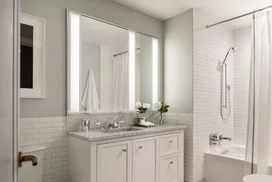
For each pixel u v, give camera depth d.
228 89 3.52
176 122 3.01
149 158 2.31
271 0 2.60
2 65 0.37
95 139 1.83
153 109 3.11
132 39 2.89
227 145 3.46
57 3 2.18
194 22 2.87
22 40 1.94
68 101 2.21
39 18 2.04
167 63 3.21
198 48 2.93
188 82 2.88
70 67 2.26
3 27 0.37
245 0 2.61
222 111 3.39
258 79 2.43
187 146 2.85
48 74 2.10
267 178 1.96
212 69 3.20
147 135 2.30
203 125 2.96
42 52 2.06
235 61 3.68
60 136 2.15
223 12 3.00
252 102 2.46
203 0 2.63
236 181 2.62
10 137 0.45
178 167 2.65
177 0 2.64
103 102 2.55
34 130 1.99
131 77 2.87
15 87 0.53
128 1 2.68
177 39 3.06
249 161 2.45
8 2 0.41
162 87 3.25
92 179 1.82
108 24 2.62
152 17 3.15
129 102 2.82
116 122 2.65
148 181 2.29
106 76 2.60
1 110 0.36
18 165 0.61
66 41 2.23
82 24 2.38
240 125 3.61
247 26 3.57
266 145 2.33
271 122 2.34
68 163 2.18
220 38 3.39
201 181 2.87
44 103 2.06
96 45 2.50
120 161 2.04
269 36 2.34
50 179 2.08
